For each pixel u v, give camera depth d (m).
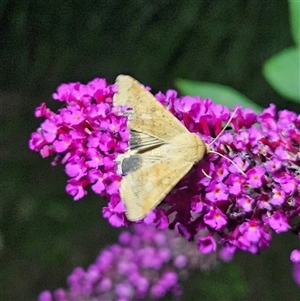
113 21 0.34
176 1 0.33
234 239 0.17
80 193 0.17
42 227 0.37
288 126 0.18
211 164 0.17
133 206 0.16
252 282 0.38
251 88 0.35
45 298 0.29
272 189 0.17
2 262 0.37
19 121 0.37
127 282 0.27
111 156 0.17
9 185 0.37
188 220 0.17
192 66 0.35
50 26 0.33
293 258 0.17
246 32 0.34
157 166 0.16
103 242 0.37
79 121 0.17
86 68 0.35
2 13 0.32
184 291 0.37
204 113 0.18
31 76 0.35
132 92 0.16
